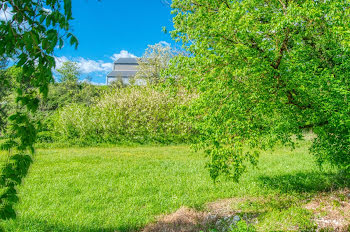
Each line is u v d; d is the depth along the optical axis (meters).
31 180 8.82
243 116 5.32
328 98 4.77
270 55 4.94
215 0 6.30
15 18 2.32
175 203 6.78
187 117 6.12
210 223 5.50
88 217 5.85
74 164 11.70
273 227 4.54
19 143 2.58
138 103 20.94
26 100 2.47
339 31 4.39
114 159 13.12
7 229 4.93
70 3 2.12
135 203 6.86
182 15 6.83
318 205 5.27
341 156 5.49
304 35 5.07
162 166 11.42
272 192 7.25
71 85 35.00
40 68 2.29
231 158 5.71
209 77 5.11
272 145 5.86
